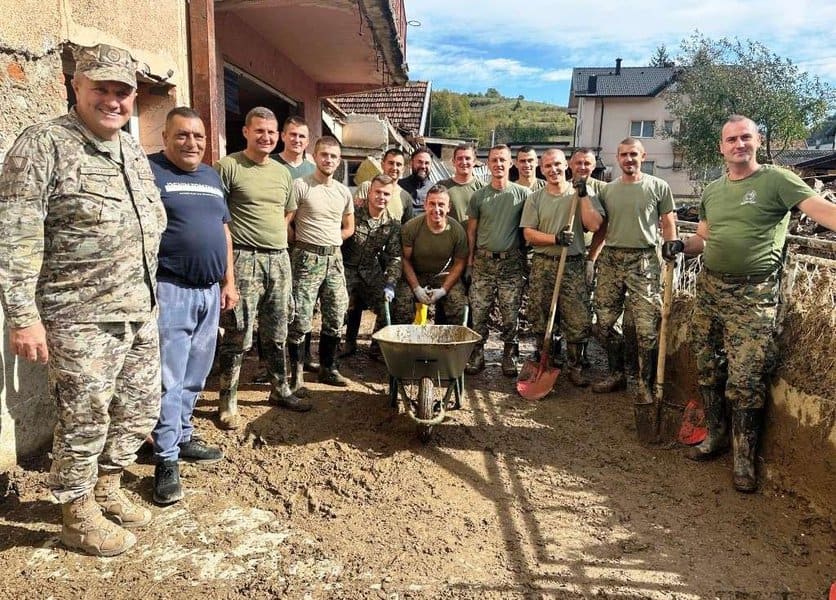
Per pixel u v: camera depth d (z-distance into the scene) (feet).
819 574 9.49
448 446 13.62
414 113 59.57
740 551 10.02
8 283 7.55
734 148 11.66
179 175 10.59
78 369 8.32
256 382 16.53
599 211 16.51
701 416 14.26
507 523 10.66
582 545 10.05
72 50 11.63
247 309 13.19
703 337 13.12
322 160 14.87
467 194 19.60
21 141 7.72
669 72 122.11
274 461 12.39
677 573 9.37
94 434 8.69
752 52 80.12
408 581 8.91
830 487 10.89
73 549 9.23
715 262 12.29
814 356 11.78
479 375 18.78
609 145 116.88
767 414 12.57
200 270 10.81
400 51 24.26
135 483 11.24
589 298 18.08
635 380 17.98
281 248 13.65
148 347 9.37
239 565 9.12
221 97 19.44
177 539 9.71
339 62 27.45
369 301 18.76
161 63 14.52
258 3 18.19
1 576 8.60
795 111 76.95
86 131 8.11
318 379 17.17
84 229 8.09
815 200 10.92
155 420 9.75
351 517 10.61
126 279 8.57
